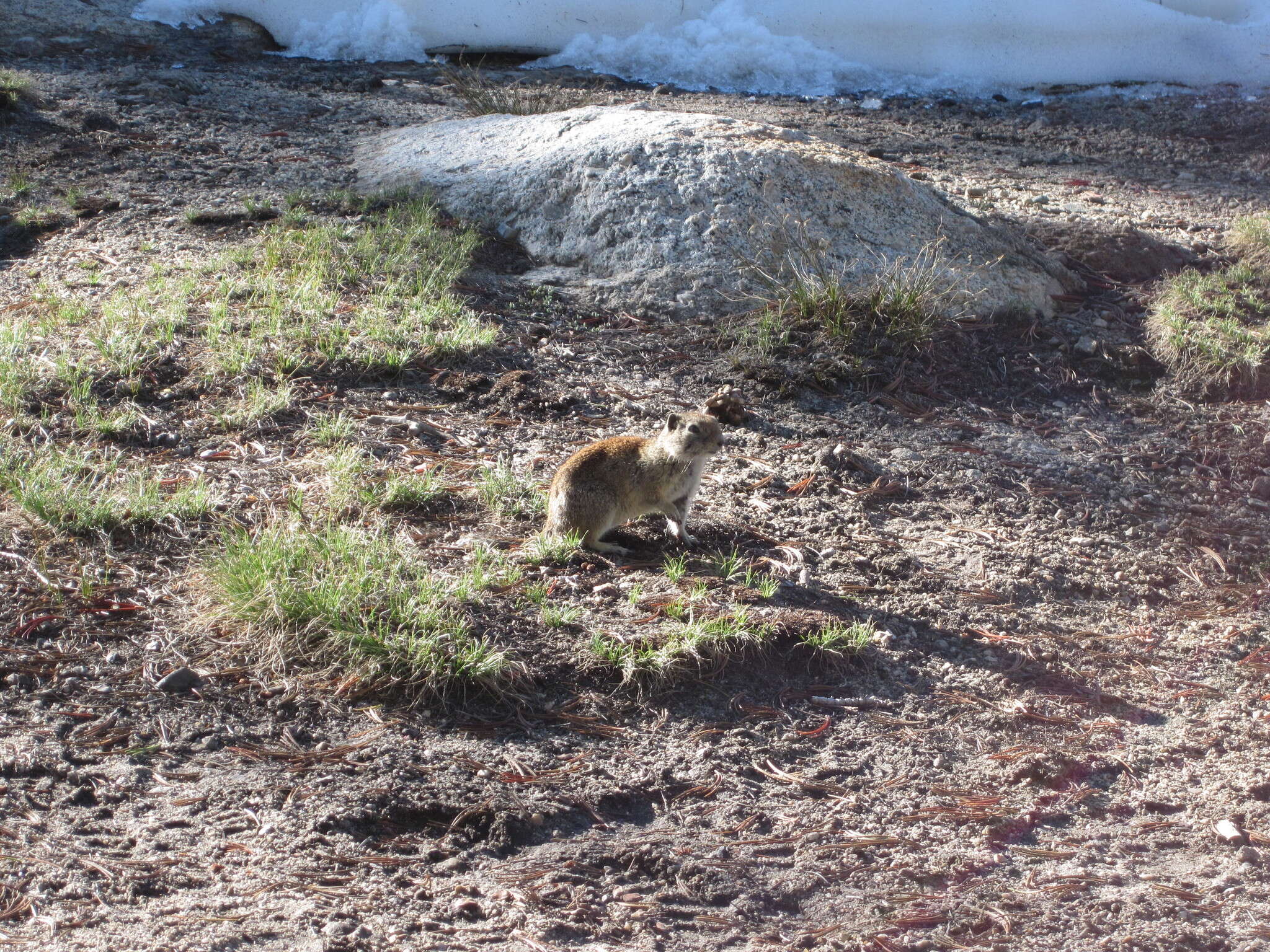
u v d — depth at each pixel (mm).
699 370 9219
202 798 4695
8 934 3830
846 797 5238
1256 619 7039
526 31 18125
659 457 6660
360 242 10164
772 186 10461
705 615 6090
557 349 9273
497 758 5168
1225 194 13906
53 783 4668
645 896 4516
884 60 18469
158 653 5500
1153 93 18141
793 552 6980
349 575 5855
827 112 16672
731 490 7707
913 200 10961
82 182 11695
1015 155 15125
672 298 9930
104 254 10133
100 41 16297
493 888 4430
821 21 18453
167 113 13742
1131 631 6836
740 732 5559
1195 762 5734
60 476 6711
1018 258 10906
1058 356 9914
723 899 4551
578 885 4516
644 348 9430
